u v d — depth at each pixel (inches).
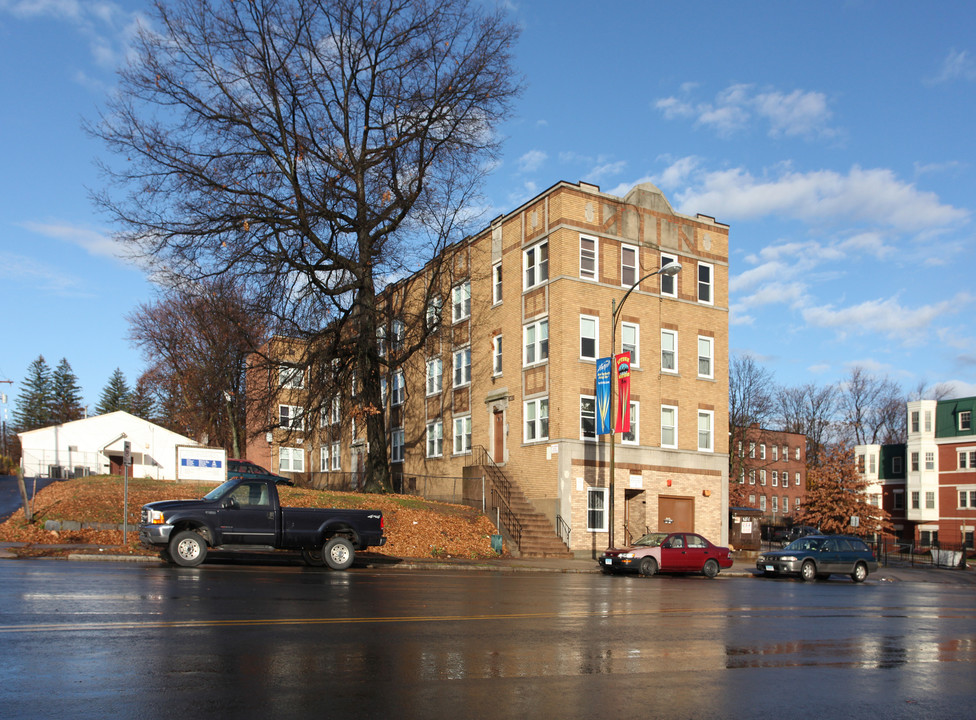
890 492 2923.2
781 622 548.1
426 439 1727.4
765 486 3390.7
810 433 3929.6
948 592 989.2
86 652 334.3
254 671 314.7
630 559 1069.8
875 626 553.0
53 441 2331.4
